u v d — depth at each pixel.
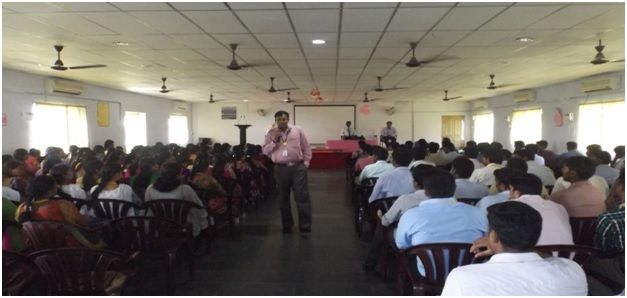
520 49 5.15
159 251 2.85
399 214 2.68
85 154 5.33
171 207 3.28
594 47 5.03
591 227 2.69
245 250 3.84
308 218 4.51
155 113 12.18
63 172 3.47
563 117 8.99
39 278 2.27
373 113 15.19
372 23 3.87
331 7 3.36
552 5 3.35
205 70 6.83
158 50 5.11
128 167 4.68
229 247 3.94
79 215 2.77
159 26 3.93
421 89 10.20
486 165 4.20
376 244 3.16
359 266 3.38
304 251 3.80
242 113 15.31
